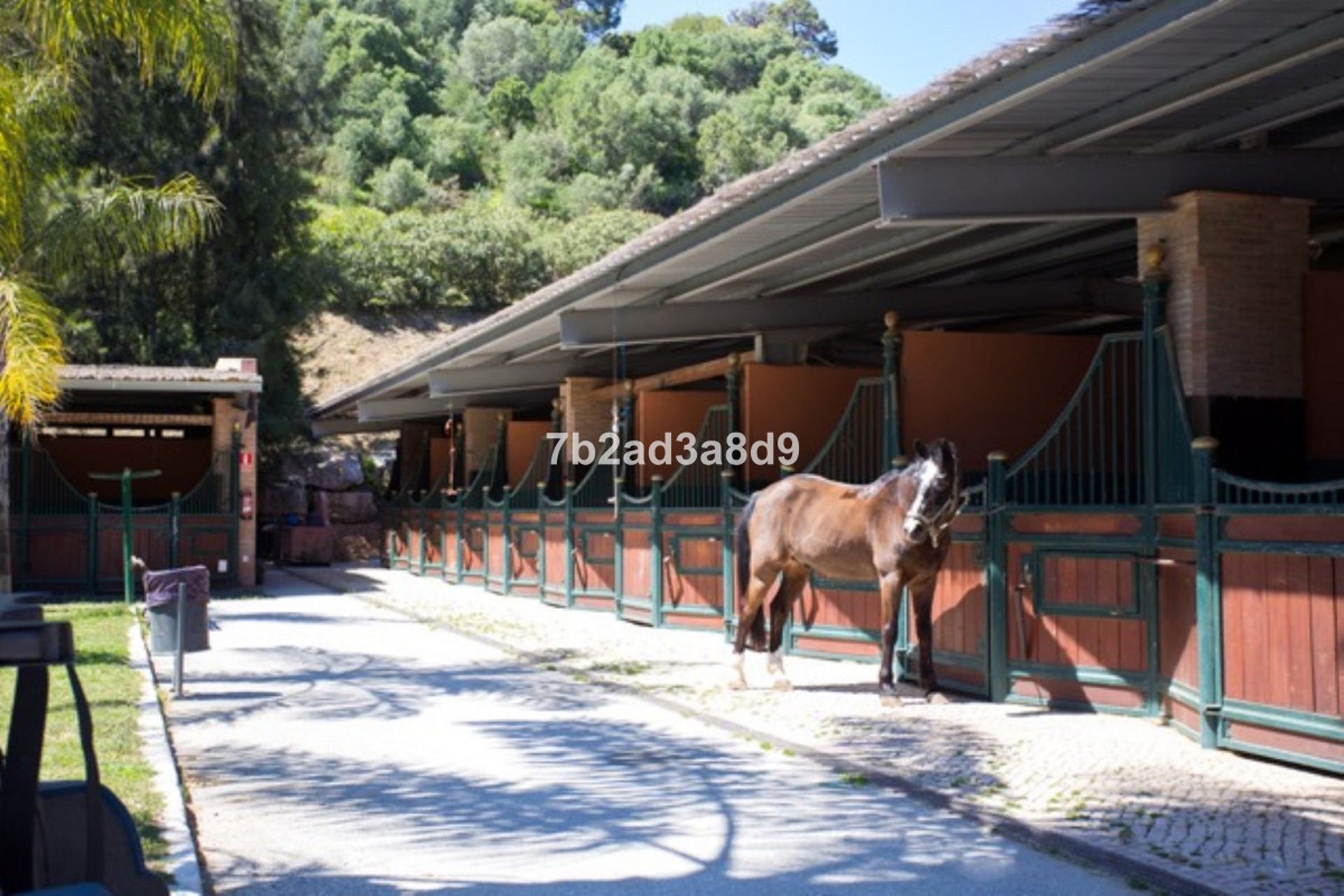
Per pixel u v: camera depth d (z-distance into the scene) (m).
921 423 14.48
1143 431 10.76
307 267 36.56
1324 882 6.27
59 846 4.66
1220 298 10.87
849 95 94.75
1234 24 8.11
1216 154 11.02
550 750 9.97
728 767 9.34
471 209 65.44
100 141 32.19
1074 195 10.82
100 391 26.31
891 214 10.56
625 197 73.75
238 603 23.56
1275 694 8.86
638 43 105.12
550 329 21.06
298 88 36.38
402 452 36.78
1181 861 6.65
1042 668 11.45
